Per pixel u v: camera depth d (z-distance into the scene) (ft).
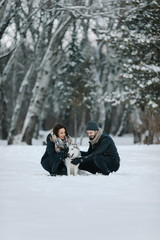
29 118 87.15
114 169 25.63
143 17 78.38
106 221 11.95
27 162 36.63
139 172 27.40
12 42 96.73
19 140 86.79
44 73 87.04
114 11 82.33
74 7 80.43
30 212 13.25
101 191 17.99
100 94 132.16
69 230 10.91
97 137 24.98
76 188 18.95
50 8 82.07
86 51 153.48
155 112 78.79
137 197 16.35
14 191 18.04
